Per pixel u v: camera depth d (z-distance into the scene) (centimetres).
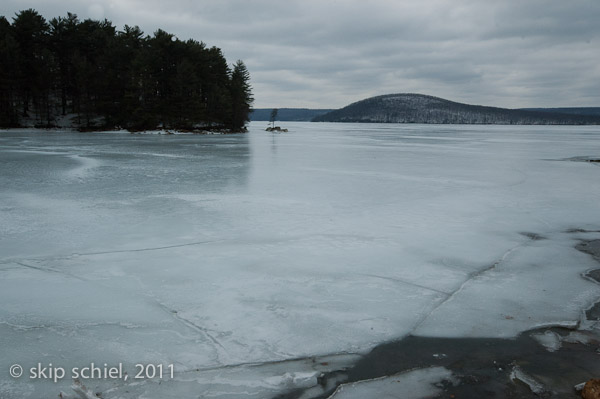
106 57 7131
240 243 800
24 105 7375
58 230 876
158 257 717
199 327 483
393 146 3872
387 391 379
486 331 484
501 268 684
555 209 1130
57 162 2178
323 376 400
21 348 434
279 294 574
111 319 498
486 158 2678
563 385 388
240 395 368
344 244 800
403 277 641
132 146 3506
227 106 7925
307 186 1473
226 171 1866
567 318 516
